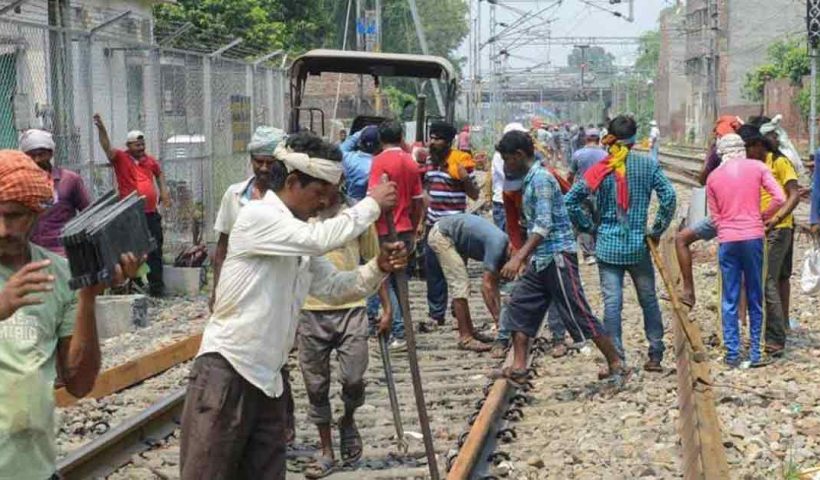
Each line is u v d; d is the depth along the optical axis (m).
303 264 6.88
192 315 17.73
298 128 23.34
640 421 10.88
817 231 14.08
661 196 12.29
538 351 14.27
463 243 14.81
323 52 22.97
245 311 6.62
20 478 5.21
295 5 54.12
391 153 13.59
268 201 6.68
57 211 12.98
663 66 138.50
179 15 39.81
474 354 14.63
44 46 17.05
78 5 24.17
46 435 5.29
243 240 6.57
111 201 5.43
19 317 5.20
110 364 14.02
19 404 5.16
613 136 12.30
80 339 5.30
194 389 6.66
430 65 23.38
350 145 16.12
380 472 9.63
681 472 9.29
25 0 15.87
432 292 16.17
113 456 10.03
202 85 24.84
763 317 13.01
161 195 19.09
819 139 64.88
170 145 22.98
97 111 22.31
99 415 11.54
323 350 9.61
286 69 33.88
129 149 18.45
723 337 13.13
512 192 12.38
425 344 15.20
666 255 21.52
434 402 12.20
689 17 119.81
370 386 12.92
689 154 90.31
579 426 10.94
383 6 81.38
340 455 10.16
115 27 26.28
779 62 86.06
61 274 5.36
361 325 9.58
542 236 11.64
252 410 6.70
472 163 16.39
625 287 20.28
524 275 12.13
